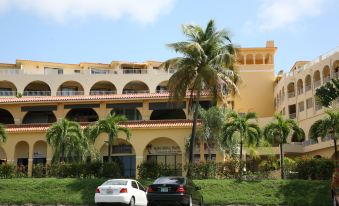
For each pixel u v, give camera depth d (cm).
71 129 3681
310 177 3170
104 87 5944
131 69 6569
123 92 5812
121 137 4153
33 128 4334
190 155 3353
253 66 6869
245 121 3453
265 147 4947
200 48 3241
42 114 4981
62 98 4678
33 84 5891
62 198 2822
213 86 3312
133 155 4291
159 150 4225
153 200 1978
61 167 3434
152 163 3438
